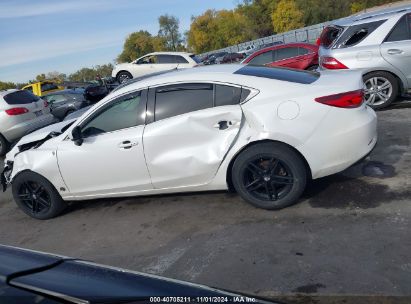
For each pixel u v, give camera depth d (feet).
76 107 44.39
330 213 12.92
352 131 12.85
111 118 14.98
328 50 24.71
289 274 10.29
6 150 31.35
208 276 10.90
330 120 12.78
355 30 23.77
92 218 16.35
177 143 13.99
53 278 5.47
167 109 14.19
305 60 38.58
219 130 13.50
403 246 10.55
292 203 13.61
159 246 13.07
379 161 16.30
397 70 23.03
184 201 15.98
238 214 14.06
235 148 13.41
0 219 18.51
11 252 6.34
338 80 13.47
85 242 14.47
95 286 5.38
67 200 16.63
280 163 13.23
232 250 11.94
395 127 20.43
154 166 14.40
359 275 9.75
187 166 14.01
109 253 13.29
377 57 23.12
